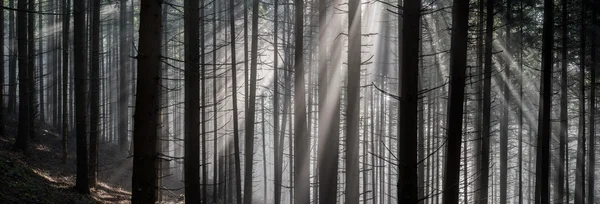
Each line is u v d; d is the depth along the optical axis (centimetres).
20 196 1155
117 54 3444
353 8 1052
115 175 2378
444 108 2683
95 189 1802
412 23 673
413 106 671
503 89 2170
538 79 2398
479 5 1335
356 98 1068
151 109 704
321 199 1127
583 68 1952
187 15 1272
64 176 1817
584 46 1914
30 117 2212
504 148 1839
